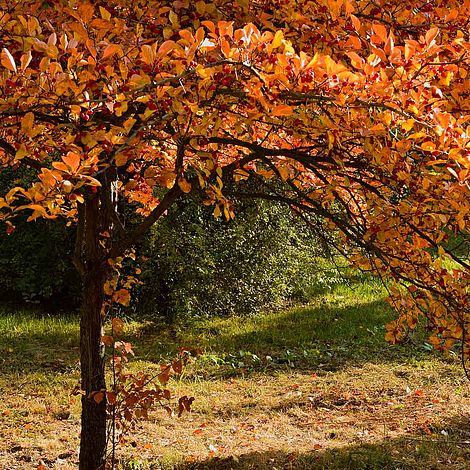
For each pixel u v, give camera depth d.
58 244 10.58
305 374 7.84
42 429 6.05
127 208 9.84
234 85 2.63
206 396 7.07
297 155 3.11
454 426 5.82
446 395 6.75
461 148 2.15
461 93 2.85
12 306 10.88
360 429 5.88
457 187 2.33
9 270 10.68
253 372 7.99
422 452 5.18
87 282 4.14
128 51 2.65
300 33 3.20
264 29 3.25
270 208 10.38
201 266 10.20
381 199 2.96
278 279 10.94
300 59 2.24
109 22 2.61
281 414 6.47
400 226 2.99
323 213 3.36
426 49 2.32
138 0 3.08
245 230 10.42
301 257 11.27
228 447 5.47
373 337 9.22
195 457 5.22
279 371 7.97
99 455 4.20
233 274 10.58
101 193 4.02
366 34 3.09
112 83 2.42
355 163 3.11
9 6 2.79
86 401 4.18
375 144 2.54
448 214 2.68
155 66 2.28
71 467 5.16
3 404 6.73
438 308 3.22
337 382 7.38
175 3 2.93
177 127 2.69
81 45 2.80
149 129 2.92
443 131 2.20
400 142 2.42
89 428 4.18
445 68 2.49
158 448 5.44
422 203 2.66
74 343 9.20
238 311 10.72
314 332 9.57
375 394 6.92
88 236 4.14
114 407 3.84
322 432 5.84
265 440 5.66
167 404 6.78
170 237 9.90
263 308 10.93
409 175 2.53
